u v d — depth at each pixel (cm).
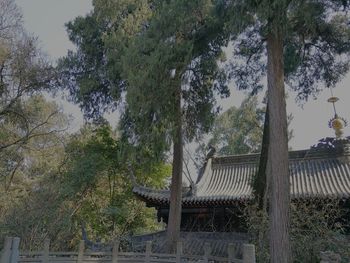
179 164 1201
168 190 1357
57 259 986
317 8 824
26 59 1532
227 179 1486
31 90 1589
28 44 1552
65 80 1584
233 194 1266
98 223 1822
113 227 1812
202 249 1201
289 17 851
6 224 1192
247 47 1039
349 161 1341
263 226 884
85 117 1638
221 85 1231
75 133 1995
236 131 2980
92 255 1048
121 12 1430
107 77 1434
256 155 1559
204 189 1400
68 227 1383
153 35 1034
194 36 1036
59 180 1683
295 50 978
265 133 1015
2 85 1534
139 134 1083
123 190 1938
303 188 1225
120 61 1220
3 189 1591
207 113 1248
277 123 782
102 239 1742
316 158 1434
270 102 812
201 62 1163
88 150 1878
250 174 1430
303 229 860
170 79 1036
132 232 1788
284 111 796
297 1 773
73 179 1698
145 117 1038
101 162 1794
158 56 980
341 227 953
